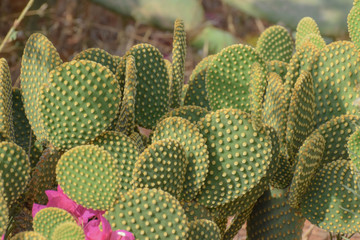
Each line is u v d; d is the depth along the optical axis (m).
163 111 1.09
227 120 0.95
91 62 0.93
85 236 0.85
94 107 0.93
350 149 0.97
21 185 0.88
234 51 1.08
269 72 1.12
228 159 0.95
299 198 1.00
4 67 0.97
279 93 1.04
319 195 1.00
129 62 0.99
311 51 1.07
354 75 1.06
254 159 0.95
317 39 1.18
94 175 0.87
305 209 1.01
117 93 0.93
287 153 1.04
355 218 0.98
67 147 0.94
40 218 0.85
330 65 1.06
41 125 0.97
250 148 0.95
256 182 0.96
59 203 0.90
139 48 1.06
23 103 1.00
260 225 1.07
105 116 0.93
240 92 1.10
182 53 1.12
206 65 1.20
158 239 0.87
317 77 1.07
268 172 0.99
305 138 1.05
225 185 0.96
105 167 0.88
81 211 0.91
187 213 0.95
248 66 1.09
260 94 0.94
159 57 1.08
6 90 0.97
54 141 0.94
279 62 1.15
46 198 0.95
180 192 0.94
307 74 1.02
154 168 0.90
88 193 0.87
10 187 0.87
